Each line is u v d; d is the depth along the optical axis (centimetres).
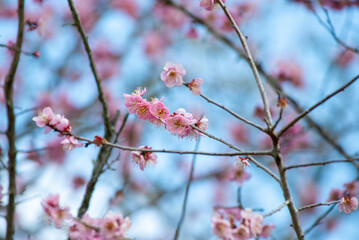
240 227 379
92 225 362
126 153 747
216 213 410
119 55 991
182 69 381
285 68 874
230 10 788
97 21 1013
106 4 1026
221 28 771
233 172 497
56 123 352
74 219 365
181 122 330
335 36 550
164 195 875
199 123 342
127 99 334
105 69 958
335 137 836
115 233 353
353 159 330
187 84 379
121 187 523
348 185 506
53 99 832
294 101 703
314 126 700
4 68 812
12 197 393
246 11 900
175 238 429
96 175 418
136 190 845
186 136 336
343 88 326
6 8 973
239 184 493
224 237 383
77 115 840
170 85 379
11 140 409
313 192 869
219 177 930
